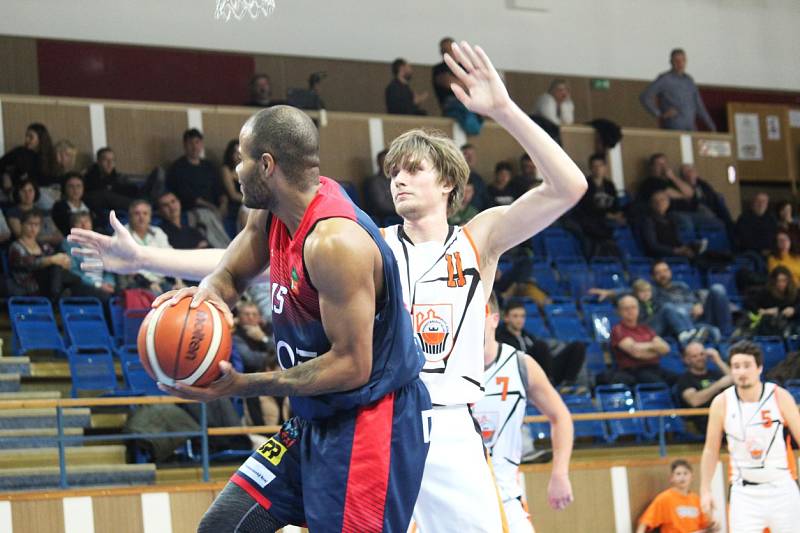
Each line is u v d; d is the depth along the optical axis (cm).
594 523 1351
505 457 748
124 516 1118
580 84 2584
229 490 493
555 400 776
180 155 2034
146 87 2180
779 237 2208
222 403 1297
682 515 1341
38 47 2095
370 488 466
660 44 2684
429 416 489
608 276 2064
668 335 1855
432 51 2445
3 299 1548
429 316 545
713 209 2392
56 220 1644
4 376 1390
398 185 557
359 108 2366
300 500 492
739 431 1111
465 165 565
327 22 2348
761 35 2798
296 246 452
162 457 1255
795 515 1107
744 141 2733
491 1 2512
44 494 1085
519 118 513
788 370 1762
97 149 1975
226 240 1788
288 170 448
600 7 2623
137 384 1431
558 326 1855
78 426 1330
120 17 2167
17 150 1745
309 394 449
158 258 552
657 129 2567
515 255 2036
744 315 1975
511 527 742
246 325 1438
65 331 1533
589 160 2228
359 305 442
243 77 2264
